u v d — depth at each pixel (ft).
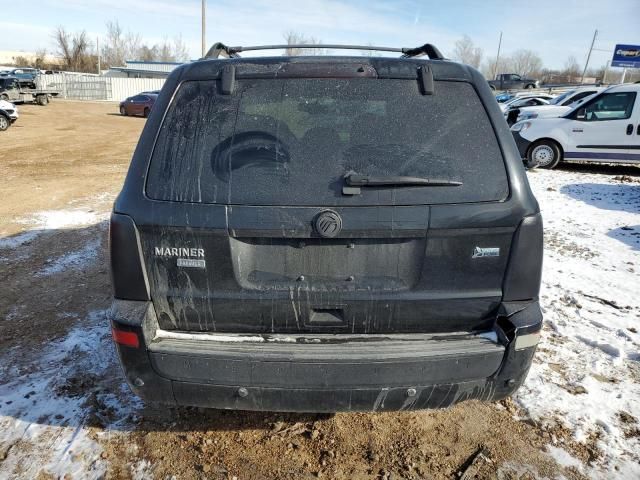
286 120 7.30
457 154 7.23
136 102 103.14
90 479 8.00
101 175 37.81
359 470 8.32
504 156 7.30
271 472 8.23
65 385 10.32
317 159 7.13
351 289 7.22
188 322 7.38
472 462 8.48
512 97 97.71
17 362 11.25
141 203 7.12
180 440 8.87
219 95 7.41
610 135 37.40
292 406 7.25
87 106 130.52
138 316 7.11
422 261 7.19
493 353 7.19
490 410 9.82
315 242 7.13
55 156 47.70
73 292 15.35
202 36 109.40
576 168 41.19
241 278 7.20
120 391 10.16
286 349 7.09
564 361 11.50
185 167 7.18
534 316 7.32
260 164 7.13
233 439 8.95
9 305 14.44
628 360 11.56
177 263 7.16
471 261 7.23
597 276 16.88
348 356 6.97
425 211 7.02
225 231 7.00
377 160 7.14
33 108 113.29
